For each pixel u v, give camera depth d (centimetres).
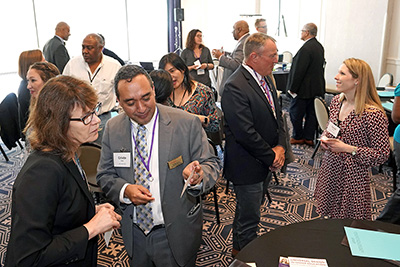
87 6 750
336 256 133
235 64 433
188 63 487
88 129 114
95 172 250
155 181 146
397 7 529
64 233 111
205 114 251
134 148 148
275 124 209
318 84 434
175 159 144
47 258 102
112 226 119
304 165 400
